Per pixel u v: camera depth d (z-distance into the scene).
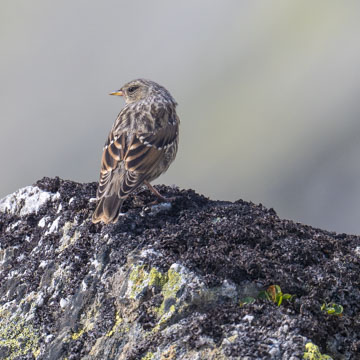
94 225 12.02
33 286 11.57
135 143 13.62
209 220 12.04
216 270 10.45
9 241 12.87
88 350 10.24
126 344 10.01
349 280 10.69
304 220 28.84
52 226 12.52
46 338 10.70
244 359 9.07
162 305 10.12
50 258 11.92
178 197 12.88
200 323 9.58
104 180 12.84
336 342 9.80
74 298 10.96
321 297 10.41
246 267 10.48
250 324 9.52
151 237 11.41
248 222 11.84
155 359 9.51
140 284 10.45
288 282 10.40
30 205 13.48
